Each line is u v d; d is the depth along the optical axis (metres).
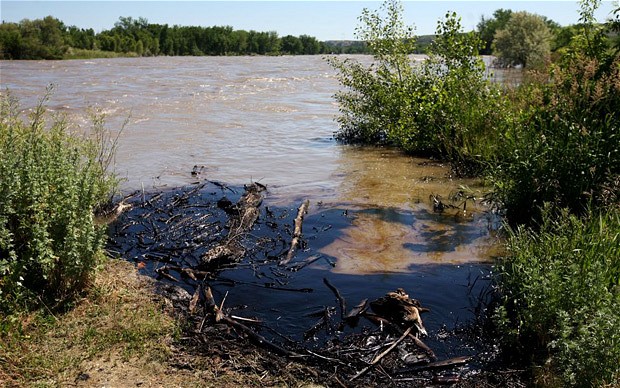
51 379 3.90
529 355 4.45
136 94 23.48
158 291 5.41
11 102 8.05
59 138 6.96
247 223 7.29
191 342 4.52
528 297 4.52
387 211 8.10
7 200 4.79
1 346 4.12
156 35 107.25
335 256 6.51
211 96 23.56
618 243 5.11
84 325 4.59
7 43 66.88
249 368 4.23
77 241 4.86
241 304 5.33
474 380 4.21
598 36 9.42
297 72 43.50
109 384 3.93
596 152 6.71
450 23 12.09
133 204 8.11
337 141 13.73
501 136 9.23
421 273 6.08
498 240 7.00
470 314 5.20
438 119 11.65
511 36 34.97
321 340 4.73
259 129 15.34
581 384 3.70
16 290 4.61
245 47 116.62
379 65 13.79
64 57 74.06
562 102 7.68
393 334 4.85
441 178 9.97
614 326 3.64
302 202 8.50
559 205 6.77
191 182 9.53
